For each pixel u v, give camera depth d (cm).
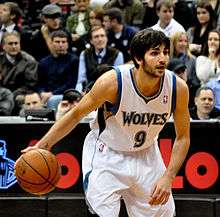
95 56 1555
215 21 1658
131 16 1809
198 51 1617
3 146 1117
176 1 1834
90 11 1766
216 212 1100
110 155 888
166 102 855
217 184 1107
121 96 845
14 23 1805
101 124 884
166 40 820
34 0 2023
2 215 1118
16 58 1598
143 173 890
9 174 1118
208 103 1298
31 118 1145
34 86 1591
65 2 1966
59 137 848
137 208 908
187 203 1105
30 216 1116
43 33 1731
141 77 837
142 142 881
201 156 1107
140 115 857
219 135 1102
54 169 852
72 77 1581
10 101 1491
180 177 1109
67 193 1118
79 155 1114
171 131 1096
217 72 1488
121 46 1648
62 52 1574
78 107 842
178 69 1403
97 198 875
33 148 855
